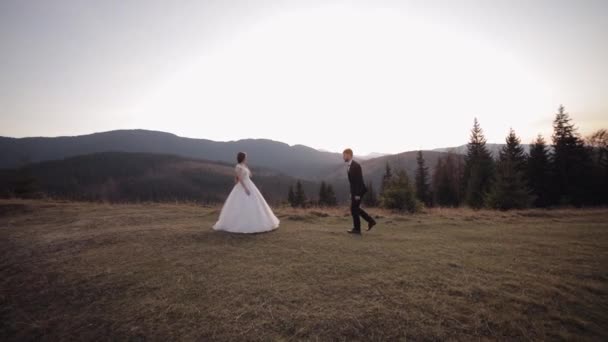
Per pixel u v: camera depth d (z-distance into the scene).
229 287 3.66
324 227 7.86
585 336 2.61
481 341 2.54
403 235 6.76
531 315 2.94
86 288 3.84
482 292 3.42
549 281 3.75
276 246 5.50
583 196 27.61
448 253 5.11
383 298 3.29
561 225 8.41
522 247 5.57
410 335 2.64
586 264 4.48
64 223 8.34
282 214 10.33
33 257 5.16
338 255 4.93
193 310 3.14
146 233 6.52
